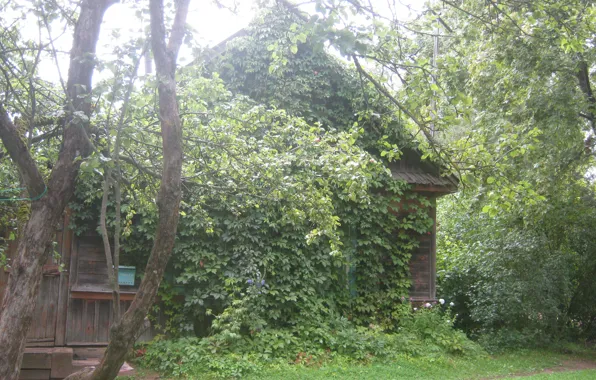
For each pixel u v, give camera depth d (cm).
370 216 1191
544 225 1312
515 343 1235
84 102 426
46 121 496
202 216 682
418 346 1051
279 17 1198
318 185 686
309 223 1097
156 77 395
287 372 874
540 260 1276
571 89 1102
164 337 1008
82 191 948
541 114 1102
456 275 1436
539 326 1292
